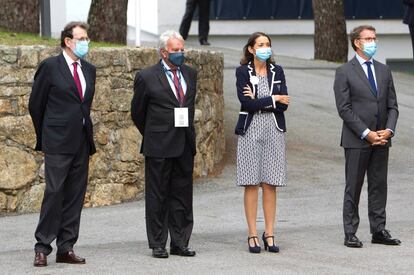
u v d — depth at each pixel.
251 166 18.23
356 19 52.16
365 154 18.67
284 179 18.36
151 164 17.62
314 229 20.42
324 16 44.66
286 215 22.00
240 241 19.22
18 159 22.53
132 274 16.05
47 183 16.84
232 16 51.41
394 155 29.16
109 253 17.97
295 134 30.62
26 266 16.72
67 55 17.09
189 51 24.98
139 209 22.81
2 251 18.39
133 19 49.84
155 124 17.61
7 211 22.50
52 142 16.86
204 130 25.86
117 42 29.06
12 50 22.36
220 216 21.86
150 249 18.42
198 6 47.00
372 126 18.67
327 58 44.75
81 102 17.02
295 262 17.14
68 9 45.50
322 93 36.34
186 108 17.67
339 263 17.05
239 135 18.38
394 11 52.03
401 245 18.70
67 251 16.95
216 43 51.91
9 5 27.97
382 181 18.86
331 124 32.03
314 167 27.36
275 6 51.59
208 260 17.30
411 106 35.66
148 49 23.98
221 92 27.75
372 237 19.00
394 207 22.77
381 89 18.72
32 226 21.02
